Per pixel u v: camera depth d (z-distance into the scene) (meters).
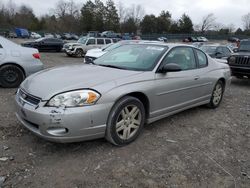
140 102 3.82
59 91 3.20
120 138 3.64
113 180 2.99
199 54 5.32
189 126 4.72
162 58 4.29
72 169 3.14
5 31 62.28
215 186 3.02
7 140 3.73
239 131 4.67
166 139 4.10
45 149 3.54
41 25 90.00
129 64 4.29
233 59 9.26
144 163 3.36
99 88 3.34
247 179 3.20
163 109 4.30
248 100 7.09
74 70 4.02
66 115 3.09
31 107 3.24
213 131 4.58
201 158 3.60
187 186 2.98
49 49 25.42
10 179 2.89
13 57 6.77
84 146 3.67
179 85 4.48
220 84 5.93
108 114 3.41
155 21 89.62
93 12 84.56
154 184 2.97
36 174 3.01
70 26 87.75
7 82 6.83
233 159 3.65
